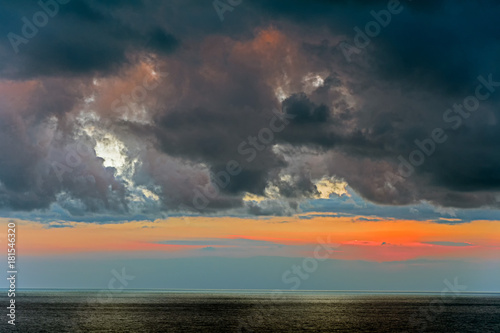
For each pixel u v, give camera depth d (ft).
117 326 375.04
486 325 408.26
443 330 365.20
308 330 353.92
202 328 363.15
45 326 374.22
